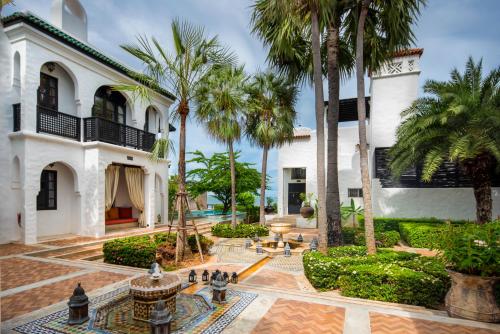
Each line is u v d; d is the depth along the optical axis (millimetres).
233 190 13938
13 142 9539
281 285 6344
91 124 11297
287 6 7062
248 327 4059
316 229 16422
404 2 7500
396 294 5086
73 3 13148
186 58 7953
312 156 19969
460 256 4465
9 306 4727
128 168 13312
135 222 14172
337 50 9312
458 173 12688
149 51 7570
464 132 9438
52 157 10102
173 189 20641
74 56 11062
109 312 4512
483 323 4172
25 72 9383
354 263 6094
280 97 14250
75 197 11555
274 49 9250
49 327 3975
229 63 8461
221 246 11109
